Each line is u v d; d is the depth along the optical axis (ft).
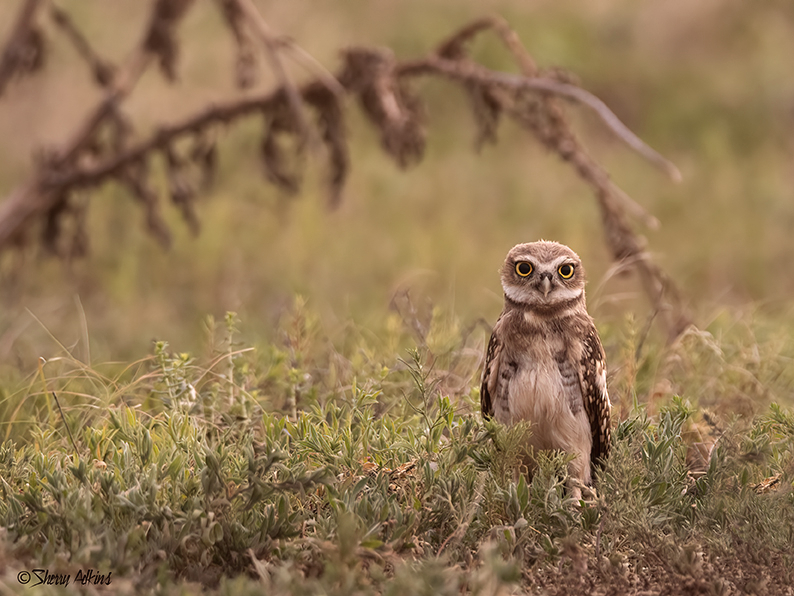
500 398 25.99
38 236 50.62
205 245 59.31
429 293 53.01
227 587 16.48
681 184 73.87
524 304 25.59
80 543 18.35
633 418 24.61
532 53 85.81
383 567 18.54
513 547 19.17
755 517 20.30
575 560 18.86
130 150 43.93
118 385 29.32
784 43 90.27
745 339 34.09
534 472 23.86
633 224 66.18
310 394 28.07
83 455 23.68
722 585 18.20
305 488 19.40
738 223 66.90
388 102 43.19
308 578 18.03
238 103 44.06
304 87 44.39
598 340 25.96
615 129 39.88
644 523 19.81
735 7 94.63
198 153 44.55
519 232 66.64
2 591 16.53
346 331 37.19
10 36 44.78
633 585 18.74
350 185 72.18
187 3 44.93
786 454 22.44
